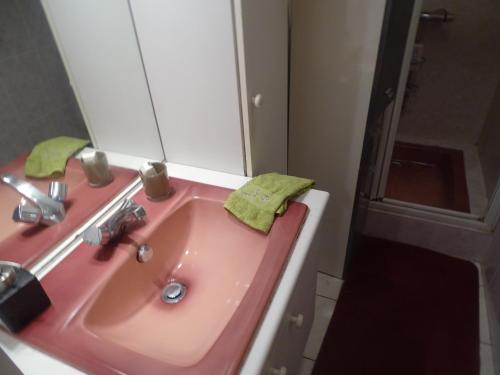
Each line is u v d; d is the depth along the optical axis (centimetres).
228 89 90
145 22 89
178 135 106
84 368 58
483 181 219
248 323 63
